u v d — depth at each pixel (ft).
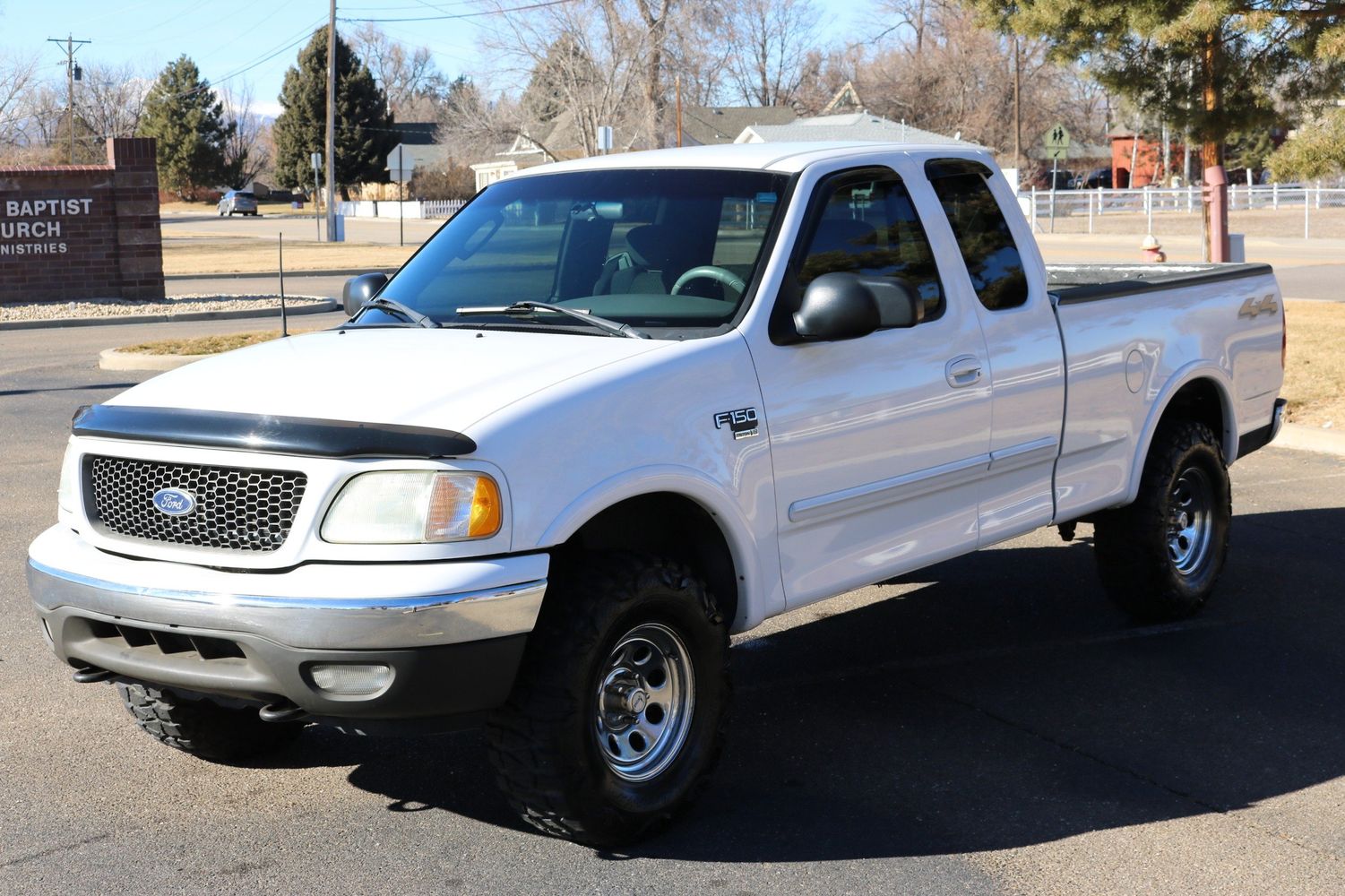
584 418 12.89
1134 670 18.85
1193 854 13.39
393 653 11.76
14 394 46.65
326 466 12.09
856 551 15.79
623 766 13.38
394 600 11.69
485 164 269.44
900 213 16.72
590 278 15.80
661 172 16.67
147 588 12.44
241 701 12.62
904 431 15.98
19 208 78.23
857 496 15.47
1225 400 21.44
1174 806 14.49
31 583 13.67
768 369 14.56
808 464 14.90
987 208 17.99
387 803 14.70
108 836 13.89
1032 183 228.43
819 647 20.17
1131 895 12.57
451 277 16.71
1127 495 19.63
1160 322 20.02
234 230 205.05
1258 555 24.77
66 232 79.46
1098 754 15.92
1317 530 26.40
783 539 14.83
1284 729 16.67
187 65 377.91
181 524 12.73
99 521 13.46
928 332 16.38
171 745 15.53
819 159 16.11
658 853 13.42
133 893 12.64
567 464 12.65
